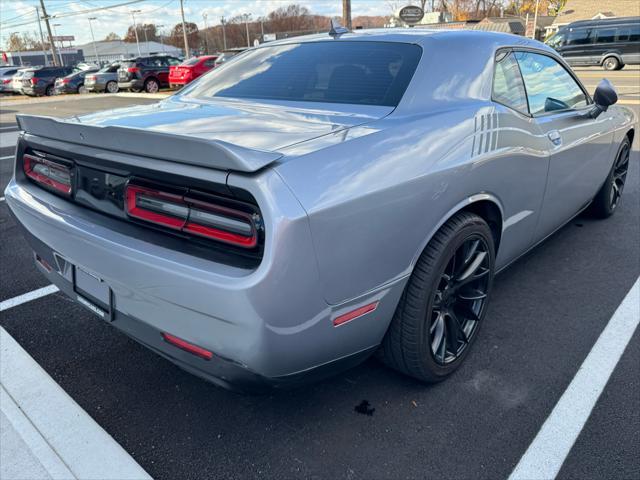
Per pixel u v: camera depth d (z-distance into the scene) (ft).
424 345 7.07
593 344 8.75
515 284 10.90
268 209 4.94
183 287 5.33
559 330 9.18
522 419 7.07
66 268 7.25
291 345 5.44
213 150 5.01
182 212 5.65
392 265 6.22
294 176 5.19
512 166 8.02
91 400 7.57
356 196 5.55
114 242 5.87
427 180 6.37
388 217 5.95
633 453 6.46
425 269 6.73
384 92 7.36
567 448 6.56
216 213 5.41
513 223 8.69
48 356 8.62
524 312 9.78
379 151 6.04
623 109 14.16
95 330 9.41
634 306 9.95
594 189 12.67
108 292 6.42
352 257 5.65
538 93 9.50
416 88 7.33
